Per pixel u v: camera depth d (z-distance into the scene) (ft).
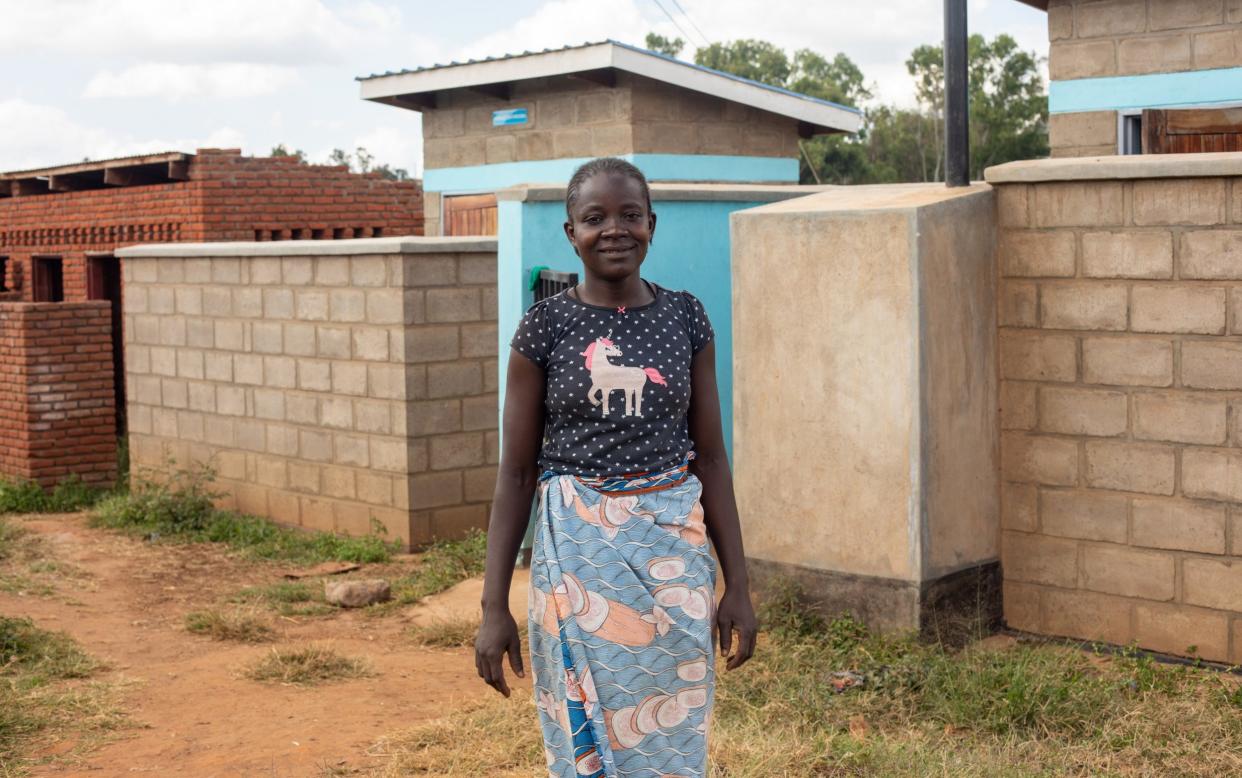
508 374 10.85
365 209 54.08
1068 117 35.70
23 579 29.71
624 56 44.52
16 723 18.93
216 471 38.99
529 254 28.17
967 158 22.84
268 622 25.86
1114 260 20.95
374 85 52.21
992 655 20.38
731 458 29.71
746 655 10.91
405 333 32.48
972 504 22.12
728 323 29.68
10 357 44.01
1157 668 20.15
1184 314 20.33
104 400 45.01
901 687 19.21
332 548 33.14
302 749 17.80
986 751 16.81
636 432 10.46
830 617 22.39
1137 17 34.14
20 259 60.59
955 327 21.66
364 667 22.29
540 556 10.52
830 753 16.55
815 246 22.17
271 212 51.21
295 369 35.88
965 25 22.58
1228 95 32.76
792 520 22.85
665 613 10.29
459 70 49.26
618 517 10.38
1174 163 20.03
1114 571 21.35
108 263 55.98
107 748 18.04
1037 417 22.04
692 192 28.73
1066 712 18.13
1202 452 20.33
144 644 24.43
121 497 40.22
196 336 39.32
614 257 10.48
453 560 30.60
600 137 47.34
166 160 50.16
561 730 10.43
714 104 48.49
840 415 22.08
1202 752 16.67
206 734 18.65
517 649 10.70
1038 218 21.75
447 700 20.31
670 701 10.37
